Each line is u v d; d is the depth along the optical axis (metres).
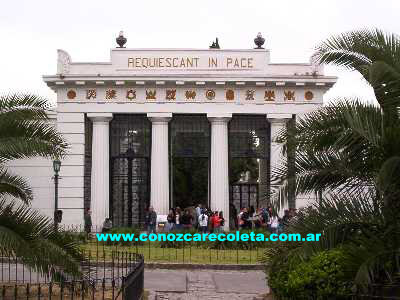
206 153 49.81
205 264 28.72
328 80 48.22
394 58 16.20
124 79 48.22
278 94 48.75
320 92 48.78
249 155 49.66
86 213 46.88
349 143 15.12
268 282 19.41
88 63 49.12
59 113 48.72
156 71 49.09
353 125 14.38
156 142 48.59
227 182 48.50
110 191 49.38
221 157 48.41
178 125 50.16
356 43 16.80
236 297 21.09
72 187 48.16
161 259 30.59
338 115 15.74
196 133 50.12
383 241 15.02
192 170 68.19
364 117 15.19
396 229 15.16
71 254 18.20
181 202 67.69
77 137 48.62
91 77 48.22
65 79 48.28
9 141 18.50
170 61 49.22
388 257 14.69
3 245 17.02
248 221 46.06
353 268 14.57
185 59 49.16
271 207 16.66
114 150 49.88
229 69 49.09
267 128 49.69
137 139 49.88
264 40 49.75
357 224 15.64
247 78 48.12
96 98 48.84
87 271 20.39
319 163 16.33
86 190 49.16
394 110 15.69
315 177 16.38
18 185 21.11
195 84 48.53
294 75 48.22
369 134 14.55
